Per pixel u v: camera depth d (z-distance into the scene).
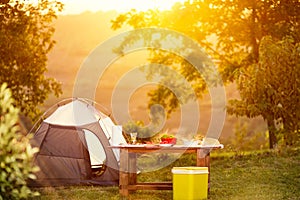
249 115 15.59
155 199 9.80
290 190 10.52
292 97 14.73
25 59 15.08
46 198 9.79
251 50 17.48
